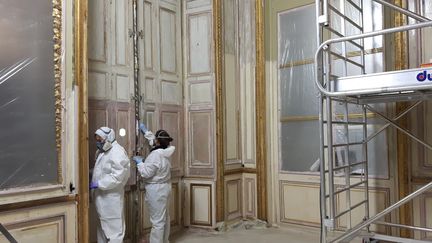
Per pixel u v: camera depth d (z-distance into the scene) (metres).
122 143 3.37
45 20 2.54
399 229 3.20
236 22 4.41
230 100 4.26
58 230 2.55
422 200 3.10
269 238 3.72
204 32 4.05
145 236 3.56
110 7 3.34
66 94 2.63
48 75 2.54
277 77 4.16
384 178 3.33
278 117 4.15
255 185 4.26
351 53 3.52
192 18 4.13
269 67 4.23
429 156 3.07
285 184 4.08
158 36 3.82
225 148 4.13
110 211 2.96
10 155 2.33
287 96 4.07
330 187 2.33
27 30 2.44
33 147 2.45
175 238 3.76
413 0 3.15
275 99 4.18
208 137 3.99
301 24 3.96
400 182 3.17
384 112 3.31
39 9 2.50
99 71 3.21
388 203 3.30
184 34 4.16
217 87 3.98
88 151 2.81
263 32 4.18
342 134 3.59
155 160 3.24
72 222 2.64
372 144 3.41
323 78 2.36
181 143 4.07
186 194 4.09
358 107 3.49
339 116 3.63
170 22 4.00
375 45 3.39
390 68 3.30
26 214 2.39
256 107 4.24
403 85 1.98
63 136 2.61
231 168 4.21
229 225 4.11
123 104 3.41
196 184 4.04
